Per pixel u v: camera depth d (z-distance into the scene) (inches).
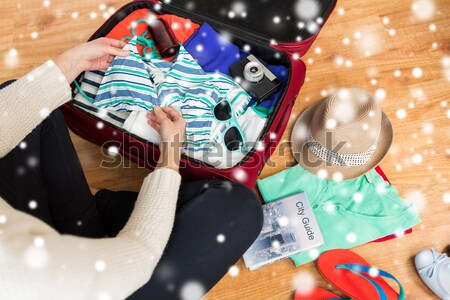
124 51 41.9
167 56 47.7
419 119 50.6
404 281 44.8
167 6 48.6
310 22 48.7
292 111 51.8
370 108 40.4
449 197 47.4
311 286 44.8
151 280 31.0
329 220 46.4
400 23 54.9
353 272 44.3
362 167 45.9
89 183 49.8
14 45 55.9
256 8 50.4
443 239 45.9
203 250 32.2
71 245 21.4
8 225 20.4
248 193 36.0
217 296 45.1
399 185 48.3
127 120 42.6
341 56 53.7
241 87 46.0
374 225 45.7
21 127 30.6
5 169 32.0
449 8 55.0
